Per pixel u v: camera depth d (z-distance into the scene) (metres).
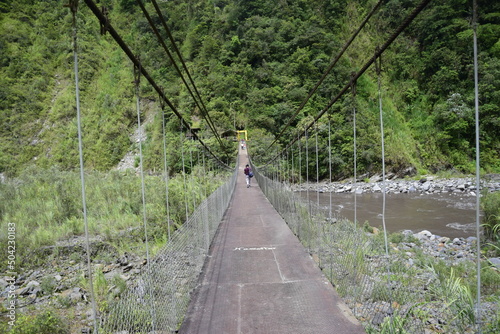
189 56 43.31
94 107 37.38
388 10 42.44
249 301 3.23
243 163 26.66
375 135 29.55
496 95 31.12
